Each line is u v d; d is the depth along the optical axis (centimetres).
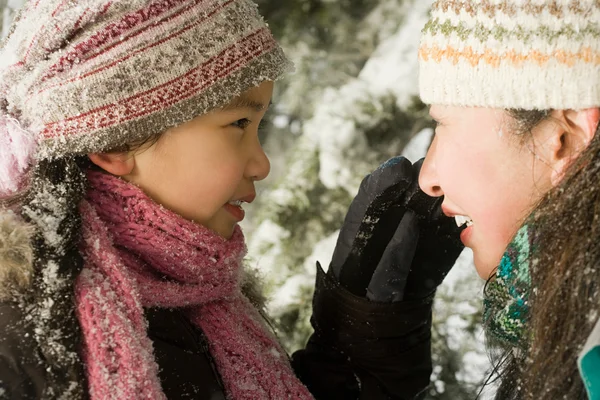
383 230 88
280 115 157
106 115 75
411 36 138
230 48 78
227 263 82
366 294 89
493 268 76
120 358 70
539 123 70
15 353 69
